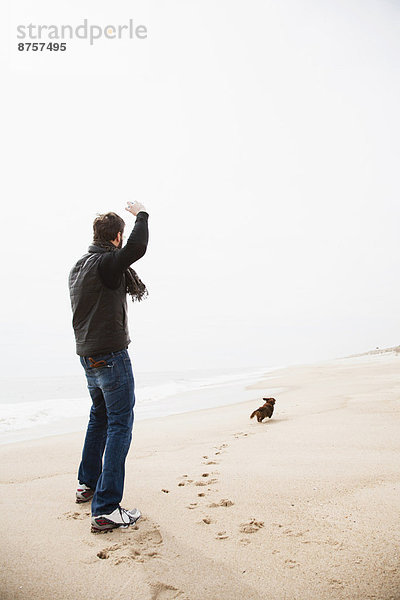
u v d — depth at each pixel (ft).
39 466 12.60
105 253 8.55
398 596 5.62
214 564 6.50
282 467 11.37
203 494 9.48
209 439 15.96
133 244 8.23
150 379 64.85
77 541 7.36
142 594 5.79
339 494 9.14
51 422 23.72
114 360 8.33
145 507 8.84
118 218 9.12
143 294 9.02
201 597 5.72
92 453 9.31
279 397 29.73
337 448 13.16
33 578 6.20
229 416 21.98
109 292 8.40
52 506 9.11
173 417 22.95
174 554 6.83
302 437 15.10
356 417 18.28
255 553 6.79
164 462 12.59
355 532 7.32
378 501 8.64
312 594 5.71
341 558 6.51
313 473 10.67
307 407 22.71
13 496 9.79
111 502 7.79
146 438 16.51
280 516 8.16
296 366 88.07
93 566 6.51
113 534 7.61
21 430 21.13
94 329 8.32
